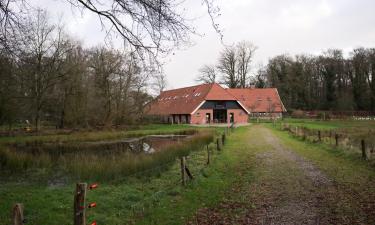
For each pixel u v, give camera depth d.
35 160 18.28
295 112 77.81
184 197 11.00
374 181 12.56
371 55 87.31
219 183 12.96
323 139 26.44
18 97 34.84
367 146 19.72
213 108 60.94
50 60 40.50
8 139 33.00
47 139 33.09
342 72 91.12
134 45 8.45
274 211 9.45
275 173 14.84
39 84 38.69
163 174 14.57
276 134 36.88
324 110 88.62
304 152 21.50
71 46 43.00
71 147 27.41
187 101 65.25
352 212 9.07
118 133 38.50
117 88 46.25
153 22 8.07
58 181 14.55
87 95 46.12
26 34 9.87
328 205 9.83
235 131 41.25
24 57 11.27
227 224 8.57
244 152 22.09
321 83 93.50
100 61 44.09
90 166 15.47
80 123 46.75
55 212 9.80
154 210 9.75
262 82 93.31
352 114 78.81
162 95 79.56
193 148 21.73
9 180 14.88
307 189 11.81
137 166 15.28
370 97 86.62
